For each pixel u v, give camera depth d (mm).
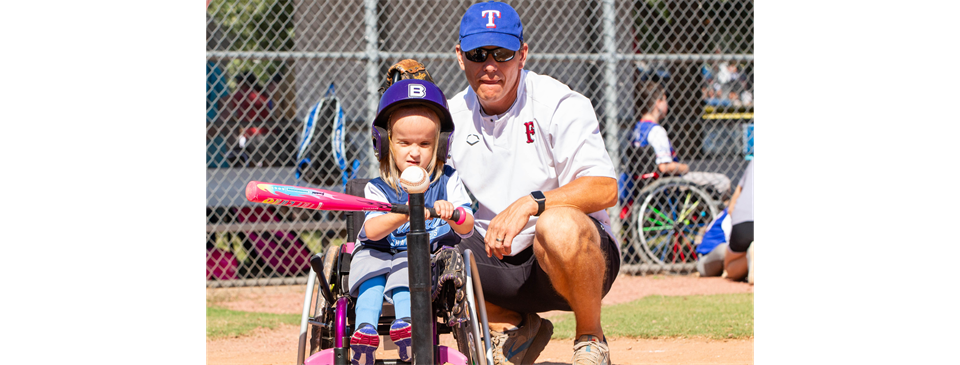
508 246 2445
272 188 1709
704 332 3896
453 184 2299
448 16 6418
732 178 6684
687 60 5871
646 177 6223
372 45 5383
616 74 5898
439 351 2066
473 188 2840
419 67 2605
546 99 2754
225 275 5812
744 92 7348
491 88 2650
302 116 6238
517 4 6453
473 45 2600
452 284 2160
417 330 1746
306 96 6273
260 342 3928
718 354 3469
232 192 5910
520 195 2811
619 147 6547
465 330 2115
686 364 3281
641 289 5418
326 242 6066
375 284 2160
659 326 4051
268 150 5867
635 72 6734
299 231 5930
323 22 6184
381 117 2180
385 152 2203
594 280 2539
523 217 2480
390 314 2348
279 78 7105
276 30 7262
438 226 2359
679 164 6188
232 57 5340
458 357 2059
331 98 5375
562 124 2719
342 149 5219
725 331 3895
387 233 2191
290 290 5594
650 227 6262
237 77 6910
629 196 6254
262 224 5723
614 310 4578
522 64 2781
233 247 6297
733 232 5469
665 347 3637
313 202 1748
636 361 3352
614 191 2674
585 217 2535
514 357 2895
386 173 2223
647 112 6473
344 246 2424
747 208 5387
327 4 6348
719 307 4547
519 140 2785
